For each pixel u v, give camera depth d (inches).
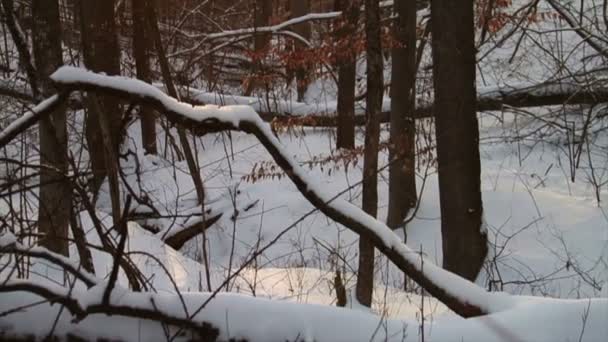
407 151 413.7
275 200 480.7
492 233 413.1
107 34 407.8
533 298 132.7
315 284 266.2
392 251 138.6
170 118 133.0
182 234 445.7
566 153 480.7
